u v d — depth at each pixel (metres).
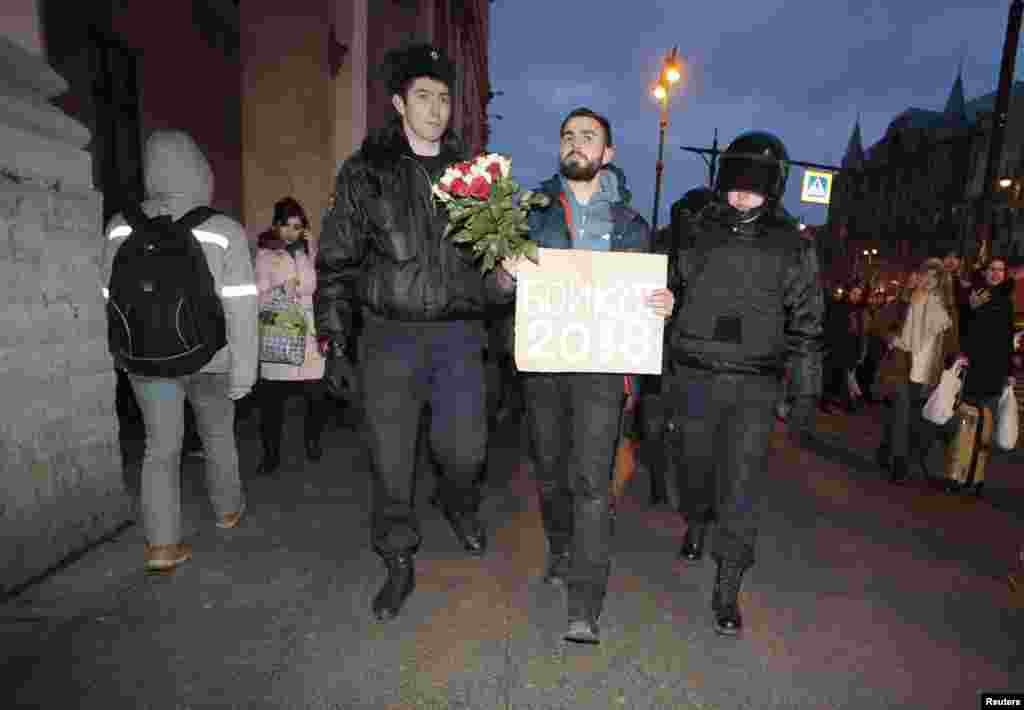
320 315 2.65
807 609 2.87
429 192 2.57
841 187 56.31
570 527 2.89
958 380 4.80
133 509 3.63
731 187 2.65
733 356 2.59
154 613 2.59
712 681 2.30
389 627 2.56
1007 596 3.07
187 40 6.78
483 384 2.78
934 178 42.09
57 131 3.06
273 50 7.80
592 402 2.54
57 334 2.93
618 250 2.63
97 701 2.06
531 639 2.52
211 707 2.05
